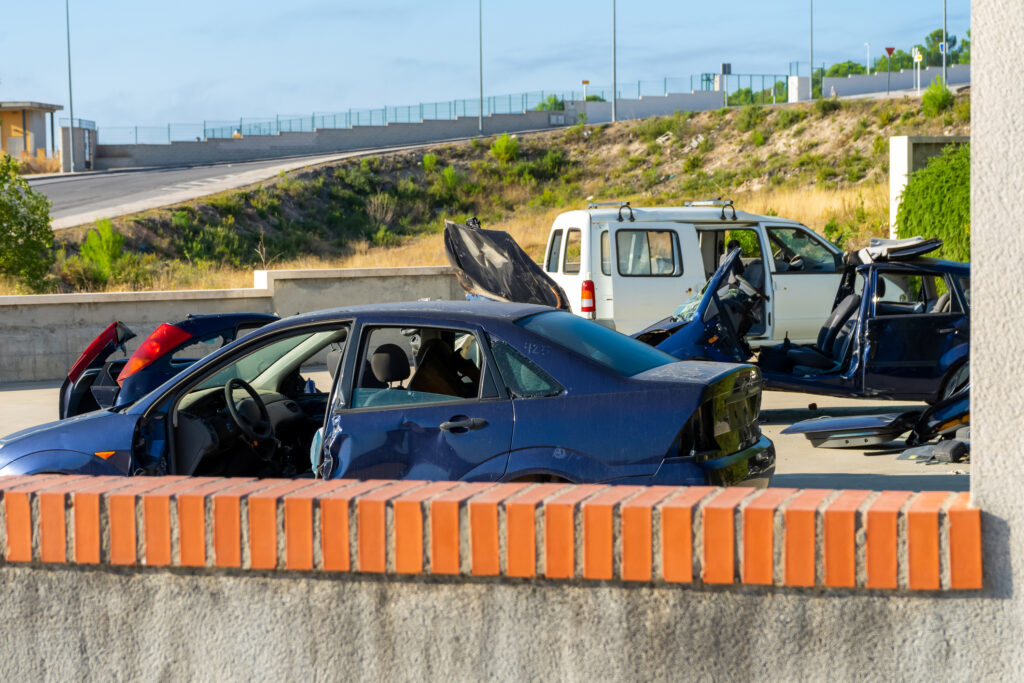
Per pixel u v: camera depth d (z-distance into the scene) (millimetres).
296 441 7340
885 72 87000
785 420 12625
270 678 3318
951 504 2986
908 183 20812
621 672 3080
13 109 66438
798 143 53625
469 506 3139
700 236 16516
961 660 2885
